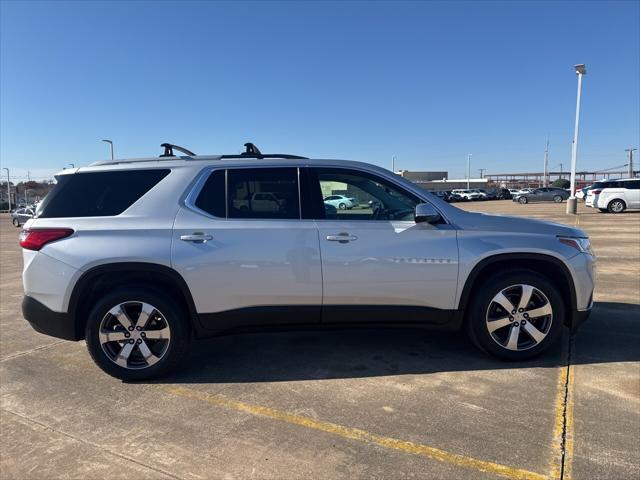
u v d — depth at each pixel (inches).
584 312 169.9
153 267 157.6
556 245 165.9
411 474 107.4
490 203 2095.2
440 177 4680.1
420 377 159.8
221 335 165.2
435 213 160.2
